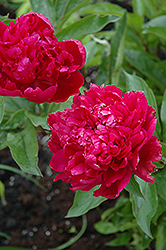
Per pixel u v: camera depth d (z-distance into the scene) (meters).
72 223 1.33
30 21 0.69
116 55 0.93
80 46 0.70
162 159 0.73
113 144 0.64
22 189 1.40
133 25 1.11
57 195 1.39
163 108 0.78
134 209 0.74
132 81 0.82
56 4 0.92
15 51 0.67
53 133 0.67
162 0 1.21
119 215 1.08
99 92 0.67
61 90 0.71
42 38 0.69
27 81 0.69
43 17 0.70
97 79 1.01
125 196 1.01
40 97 0.69
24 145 0.81
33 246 1.29
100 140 0.64
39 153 1.47
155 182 0.76
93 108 0.65
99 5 1.11
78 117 0.66
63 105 0.78
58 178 0.67
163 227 0.98
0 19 0.78
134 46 1.08
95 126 0.65
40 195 1.39
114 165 0.64
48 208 1.36
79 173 0.64
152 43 1.18
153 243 1.13
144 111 0.65
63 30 0.81
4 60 0.68
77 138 0.65
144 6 1.20
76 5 0.92
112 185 0.65
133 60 1.07
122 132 0.64
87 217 1.34
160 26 0.96
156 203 0.74
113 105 0.65
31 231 1.32
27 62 0.66
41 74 0.69
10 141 0.82
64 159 0.66
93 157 0.63
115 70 0.94
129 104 0.66
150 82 1.08
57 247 1.28
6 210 1.36
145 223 0.74
